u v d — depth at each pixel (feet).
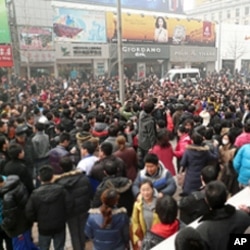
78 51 101.45
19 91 59.41
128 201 13.09
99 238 10.98
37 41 90.38
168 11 158.71
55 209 12.49
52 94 57.72
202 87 66.69
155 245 9.81
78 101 37.17
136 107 30.50
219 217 8.24
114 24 109.60
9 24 82.23
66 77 101.30
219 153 17.22
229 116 26.78
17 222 12.74
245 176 15.03
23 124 22.70
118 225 10.93
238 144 17.16
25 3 86.84
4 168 14.76
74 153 17.90
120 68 39.63
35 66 92.94
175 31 128.77
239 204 11.23
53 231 12.67
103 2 128.88
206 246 7.39
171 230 9.95
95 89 62.03
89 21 103.40
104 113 27.58
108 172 13.39
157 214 10.19
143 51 118.32
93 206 12.44
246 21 235.81
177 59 130.93
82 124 22.82
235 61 156.76
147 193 11.43
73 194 13.29
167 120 30.04
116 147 17.39
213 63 148.77
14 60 85.40
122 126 21.59
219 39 143.43
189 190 16.22
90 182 14.94
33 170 20.07
